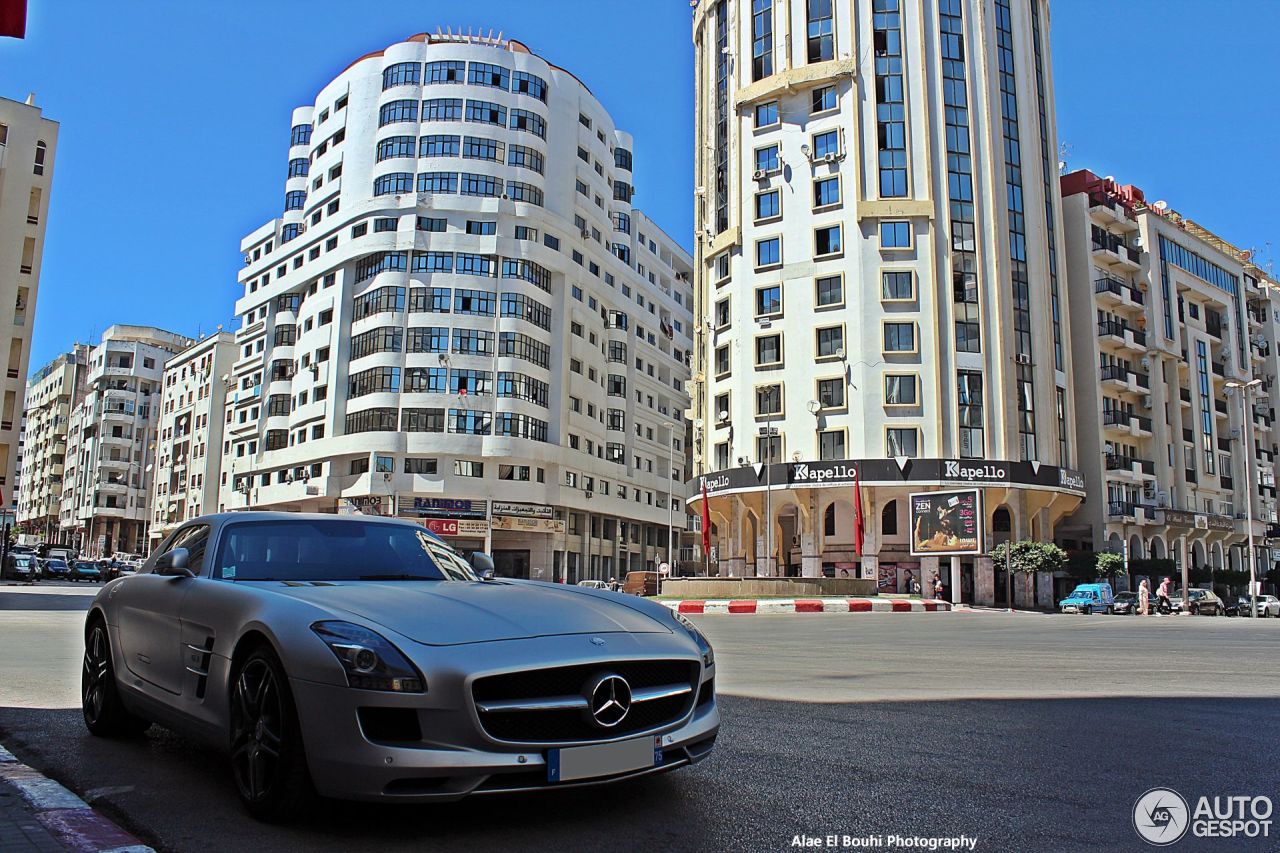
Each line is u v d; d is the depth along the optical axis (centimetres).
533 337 6072
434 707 329
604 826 358
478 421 5734
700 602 2975
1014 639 1509
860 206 4450
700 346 5159
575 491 6278
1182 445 5734
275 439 6506
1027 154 4744
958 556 3800
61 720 590
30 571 4819
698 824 361
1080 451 5241
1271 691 764
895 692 746
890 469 4184
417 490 5597
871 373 4350
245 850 327
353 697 333
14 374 4028
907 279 4406
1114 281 5431
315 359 6269
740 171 4841
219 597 425
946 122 4547
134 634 502
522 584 477
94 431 9656
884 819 368
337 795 334
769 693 736
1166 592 3744
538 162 6341
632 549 7350
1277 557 6631
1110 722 593
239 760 380
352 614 369
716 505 4859
